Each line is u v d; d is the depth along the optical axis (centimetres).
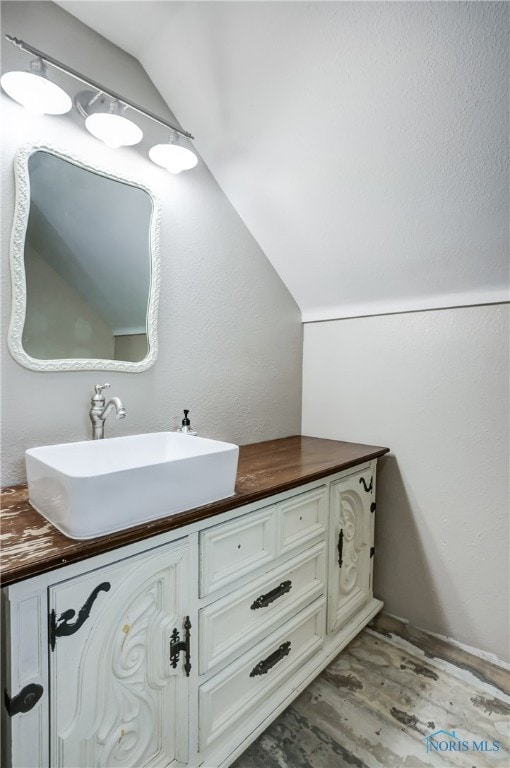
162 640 96
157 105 152
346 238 170
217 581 108
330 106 132
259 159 157
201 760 106
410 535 182
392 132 130
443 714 134
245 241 184
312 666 143
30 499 100
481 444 161
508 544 157
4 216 111
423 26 106
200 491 102
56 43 122
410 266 166
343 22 112
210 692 107
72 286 126
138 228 143
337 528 156
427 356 173
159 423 152
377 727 129
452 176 132
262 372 195
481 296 157
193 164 144
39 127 117
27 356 117
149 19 129
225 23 124
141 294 144
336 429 204
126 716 89
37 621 74
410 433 180
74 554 75
